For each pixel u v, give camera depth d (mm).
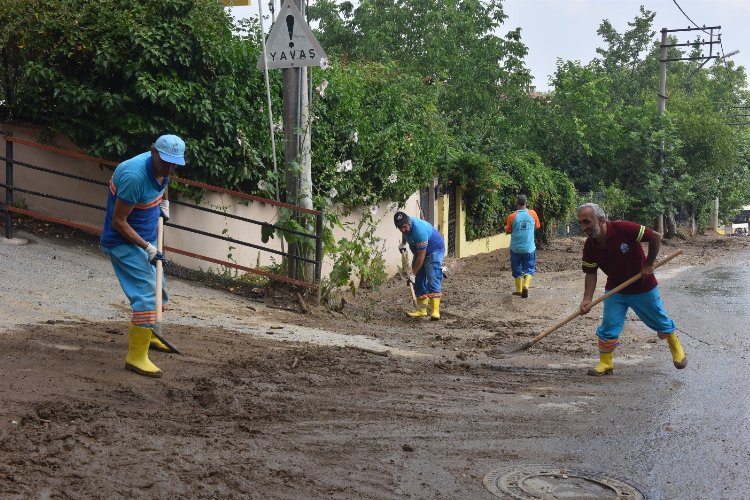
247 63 12773
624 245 8234
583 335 10945
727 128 39250
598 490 4977
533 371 8422
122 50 11617
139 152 11914
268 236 11992
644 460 5543
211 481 4621
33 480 4320
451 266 20484
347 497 4637
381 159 15617
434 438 5867
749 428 6328
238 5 14336
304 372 7516
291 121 11961
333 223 12797
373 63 17953
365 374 7723
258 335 9133
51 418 5309
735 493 4980
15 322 7902
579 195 35750
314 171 13594
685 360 8516
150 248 6605
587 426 6328
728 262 24281
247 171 12609
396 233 18000
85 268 10922
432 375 7965
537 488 4969
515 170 26969
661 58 38562
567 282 18172
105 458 4754
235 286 12078
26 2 11570
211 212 12273
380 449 5535
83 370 6523
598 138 36000
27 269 10367
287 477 4844
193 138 11984
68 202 12070
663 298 15109
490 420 6418
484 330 11375
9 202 11602
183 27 11797
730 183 46125
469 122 28562
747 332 11172
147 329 6656
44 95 11906
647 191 36062
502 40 34188
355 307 12875
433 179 21094
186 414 5863
